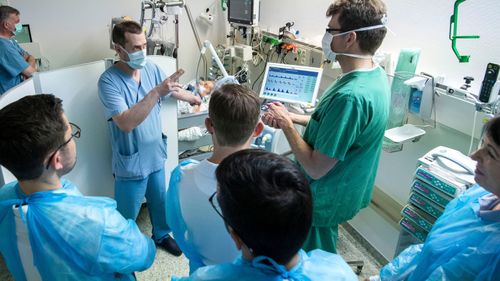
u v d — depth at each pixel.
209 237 1.00
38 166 0.84
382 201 2.19
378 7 1.25
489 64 1.41
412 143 2.01
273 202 0.54
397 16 2.05
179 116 2.27
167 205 1.12
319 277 0.62
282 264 0.60
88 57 3.21
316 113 1.34
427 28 1.88
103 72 1.85
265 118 1.45
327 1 2.51
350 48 1.30
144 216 2.49
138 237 1.01
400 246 1.83
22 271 0.96
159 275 2.00
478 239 0.85
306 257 0.67
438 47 1.84
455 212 0.99
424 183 1.56
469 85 1.66
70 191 0.92
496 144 0.79
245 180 0.57
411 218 1.65
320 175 1.32
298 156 1.35
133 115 1.67
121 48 1.70
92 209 0.90
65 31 3.04
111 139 1.90
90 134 1.97
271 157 0.61
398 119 1.95
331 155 1.24
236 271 0.60
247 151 0.64
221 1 3.39
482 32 1.62
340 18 1.28
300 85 2.16
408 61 1.87
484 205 0.91
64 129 0.88
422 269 0.97
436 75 1.87
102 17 3.12
